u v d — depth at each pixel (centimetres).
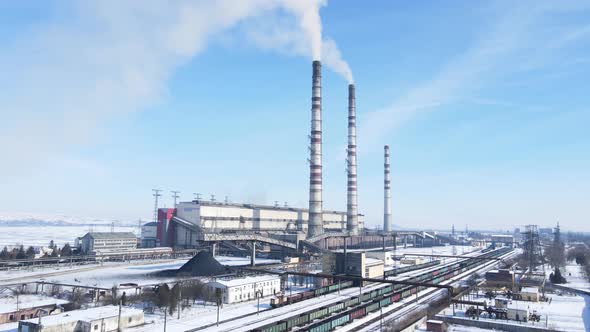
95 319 5700
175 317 6825
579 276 13688
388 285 10575
